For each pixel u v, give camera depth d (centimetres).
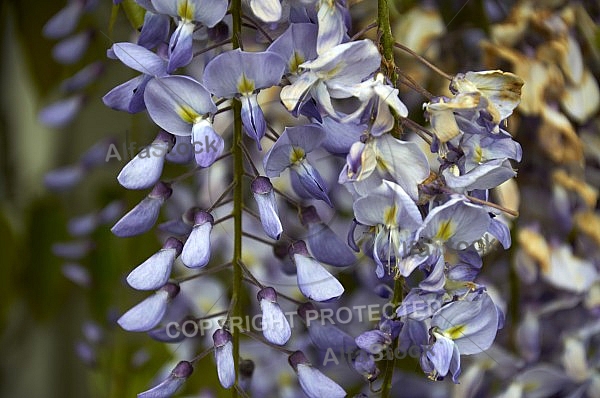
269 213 36
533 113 45
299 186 37
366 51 35
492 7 46
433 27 44
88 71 52
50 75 55
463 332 36
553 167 47
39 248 58
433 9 44
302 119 41
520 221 48
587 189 47
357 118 35
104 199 57
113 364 52
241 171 37
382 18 36
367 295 42
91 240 56
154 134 41
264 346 43
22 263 57
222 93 36
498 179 35
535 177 48
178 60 35
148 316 37
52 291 58
